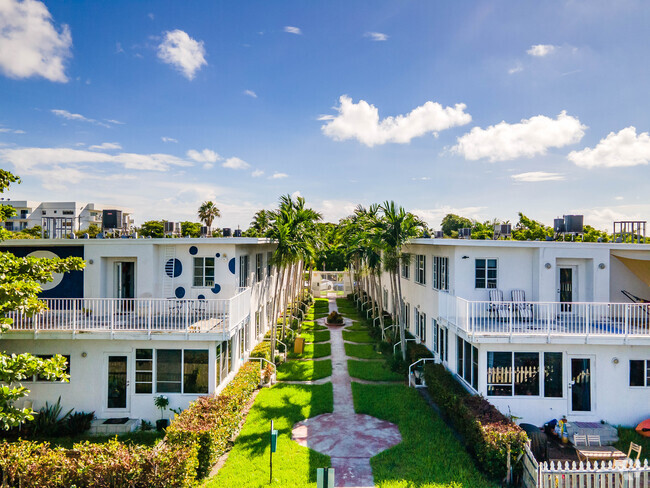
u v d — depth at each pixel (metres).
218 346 16.19
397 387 18.98
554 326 16.00
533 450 12.16
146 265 18.95
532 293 18.00
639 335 14.33
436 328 21.03
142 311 18.67
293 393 18.20
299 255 22.94
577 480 10.62
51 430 14.45
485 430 11.48
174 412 15.10
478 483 11.09
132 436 14.41
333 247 49.88
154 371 15.52
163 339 15.16
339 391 18.75
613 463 12.01
